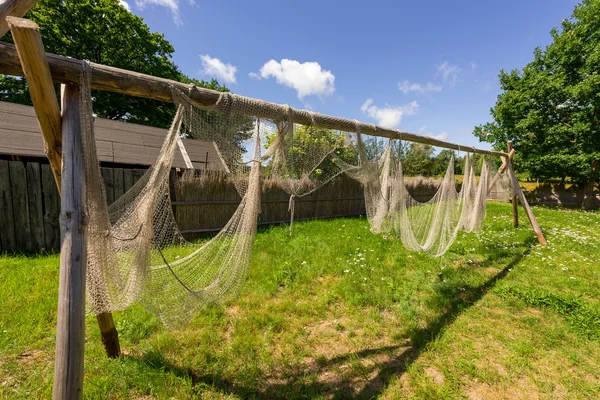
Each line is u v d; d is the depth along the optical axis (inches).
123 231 84.3
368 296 143.6
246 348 103.2
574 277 177.2
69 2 564.7
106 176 215.5
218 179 263.7
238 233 105.7
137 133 323.6
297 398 83.7
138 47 657.0
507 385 89.7
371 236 269.9
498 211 486.9
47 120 59.5
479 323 125.3
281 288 157.2
